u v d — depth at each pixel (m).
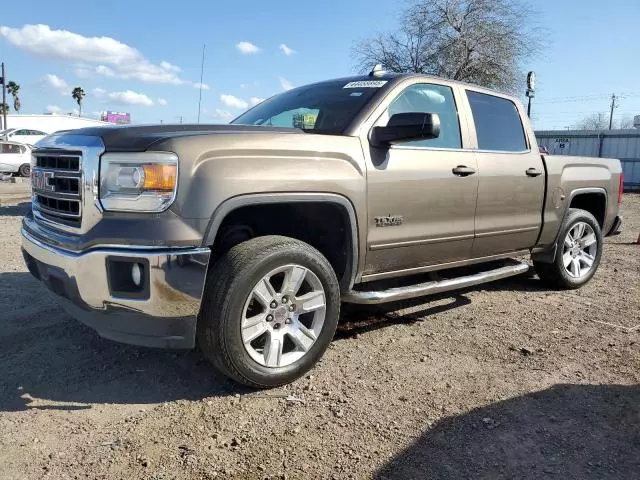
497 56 24.42
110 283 3.01
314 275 3.50
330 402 3.30
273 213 3.82
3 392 3.36
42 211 3.61
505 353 4.09
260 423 3.06
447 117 4.54
